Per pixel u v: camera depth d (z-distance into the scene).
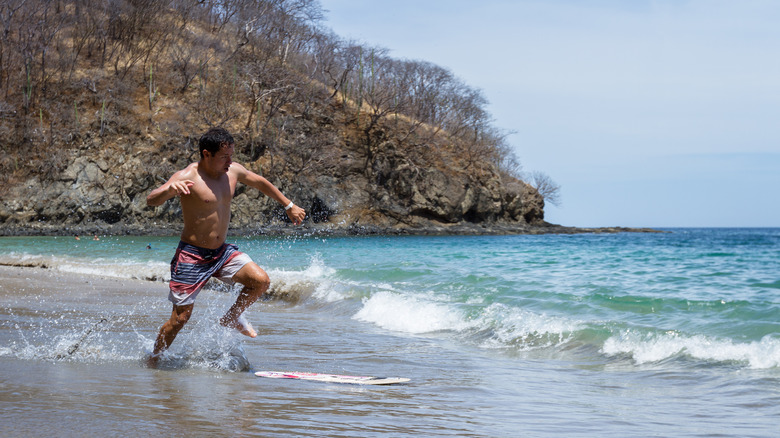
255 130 52.06
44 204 44.12
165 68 52.94
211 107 51.97
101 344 5.23
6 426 2.55
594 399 3.90
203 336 5.69
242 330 4.78
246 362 4.75
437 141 60.25
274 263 16.16
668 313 7.64
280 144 51.88
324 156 53.09
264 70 54.03
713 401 3.88
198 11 59.56
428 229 56.28
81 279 12.38
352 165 55.97
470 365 5.16
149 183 46.38
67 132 46.19
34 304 8.15
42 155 45.25
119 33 53.72
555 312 7.93
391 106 59.66
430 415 3.20
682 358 5.28
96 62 51.75
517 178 69.19
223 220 4.66
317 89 57.81
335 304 9.23
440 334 6.91
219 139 4.50
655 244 40.06
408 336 6.75
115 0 52.56
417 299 8.50
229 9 60.28
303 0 60.75
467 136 65.69
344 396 3.61
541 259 20.06
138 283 12.15
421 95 63.25
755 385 4.34
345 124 58.03
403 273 12.70
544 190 75.25
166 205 46.62
